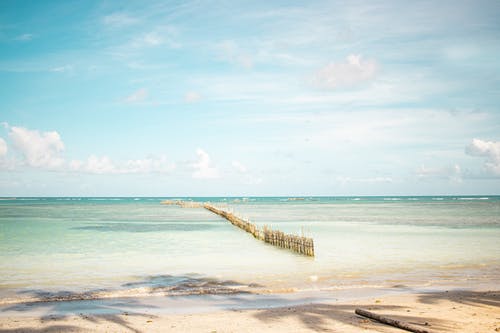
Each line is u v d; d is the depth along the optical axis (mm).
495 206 116375
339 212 90500
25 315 14539
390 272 22875
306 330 12016
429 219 64750
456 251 30953
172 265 25344
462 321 12547
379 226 53438
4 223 59938
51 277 21750
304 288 18922
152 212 96062
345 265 25219
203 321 13328
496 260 26859
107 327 12812
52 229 50312
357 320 13039
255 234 41500
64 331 12438
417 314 13555
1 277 21766
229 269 24016
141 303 16328
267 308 15227
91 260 27219
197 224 59656
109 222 62875
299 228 51250
